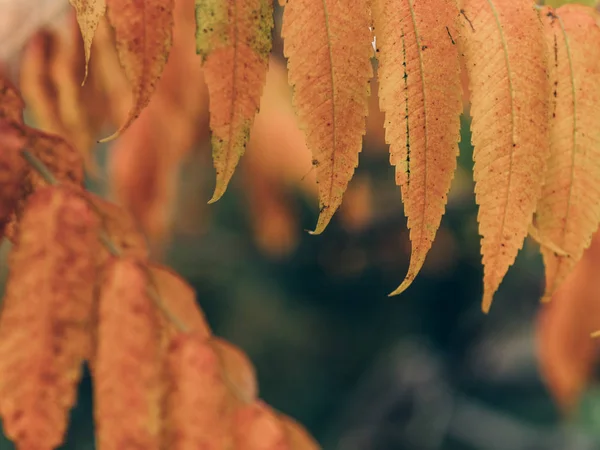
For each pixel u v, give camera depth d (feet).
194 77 2.43
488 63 1.45
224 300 11.07
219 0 1.41
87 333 1.53
